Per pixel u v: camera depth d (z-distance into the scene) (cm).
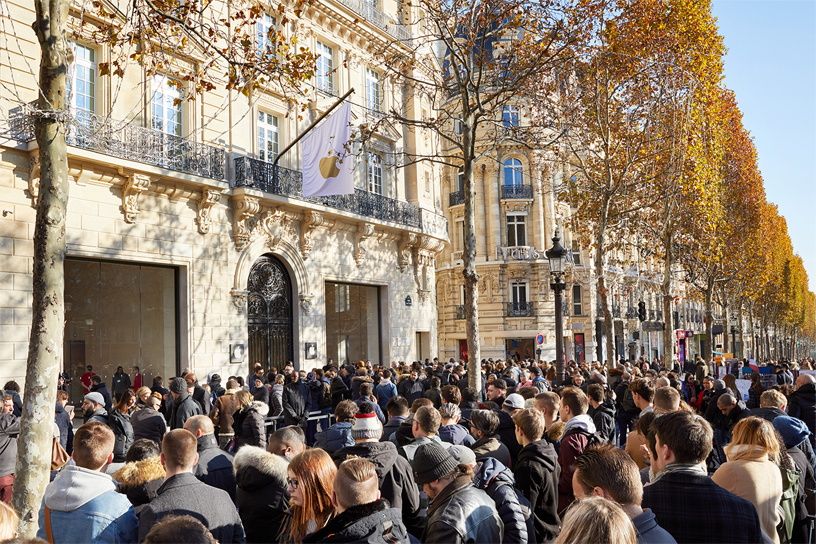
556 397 628
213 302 1741
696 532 341
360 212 2230
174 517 250
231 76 959
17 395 958
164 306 1664
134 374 1574
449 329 4438
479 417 555
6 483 655
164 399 1272
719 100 2522
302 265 2042
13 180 1314
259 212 1875
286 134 2022
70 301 1444
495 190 4250
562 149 2581
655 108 2095
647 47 1978
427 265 2745
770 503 411
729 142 3191
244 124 1866
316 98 2095
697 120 2230
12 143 1297
